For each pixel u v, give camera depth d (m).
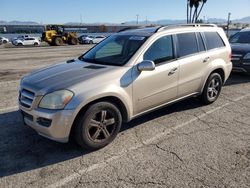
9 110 5.88
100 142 4.07
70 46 34.50
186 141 4.37
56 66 4.72
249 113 5.66
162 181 3.31
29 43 41.09
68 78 3.96
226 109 5.89
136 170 3.56
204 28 5.85
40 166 3.70
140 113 4.61
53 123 3.64
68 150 4.11
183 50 5.21
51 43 36.66
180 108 5.93
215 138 4.47
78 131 3.84
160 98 4.81
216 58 5.93
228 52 6.32
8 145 4.28
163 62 4.79
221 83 6.29
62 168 3.65
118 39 5.11
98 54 5.01
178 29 5.21
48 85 3.82
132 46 4.66
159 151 4.05
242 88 7.68
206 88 5.86
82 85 3.79
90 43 43.50
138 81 4.34
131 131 4.76
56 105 3.64
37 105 3.77
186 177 3.38
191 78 5.35
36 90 3.80
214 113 5.64
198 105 6.11
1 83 8.73
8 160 3.85
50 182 3.35
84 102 3.71
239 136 4.55
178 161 3.76
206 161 3.75
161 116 5.46
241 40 9.92
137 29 5.47
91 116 3.87
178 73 5.01
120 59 4.54
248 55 8.53
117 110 4.15
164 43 4.88
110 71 4.14
